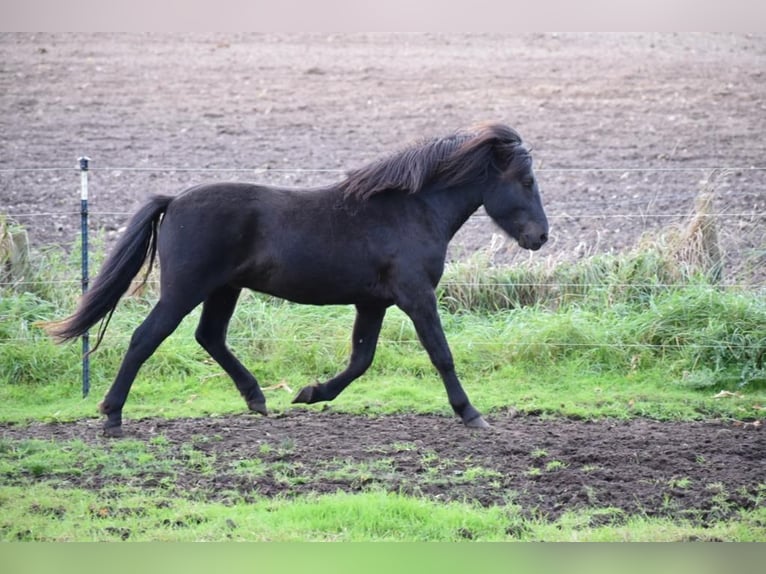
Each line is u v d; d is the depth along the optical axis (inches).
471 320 544.1
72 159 790.5
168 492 335.3
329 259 394.0
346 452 382.0
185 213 384.2
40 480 347.6
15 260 547.2
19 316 518.6
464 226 686.5
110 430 398.6
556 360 512.4
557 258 583.8
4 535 295.4
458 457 377.4
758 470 365.4
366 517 307.3
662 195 722.2
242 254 390.0
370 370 505.7
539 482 349.7
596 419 439.8
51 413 442.9
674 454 382.6
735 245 613.6
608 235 662.5
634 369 505.0
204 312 418.3
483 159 411.5
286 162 784.3
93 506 319.0
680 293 538.9
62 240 657.6
